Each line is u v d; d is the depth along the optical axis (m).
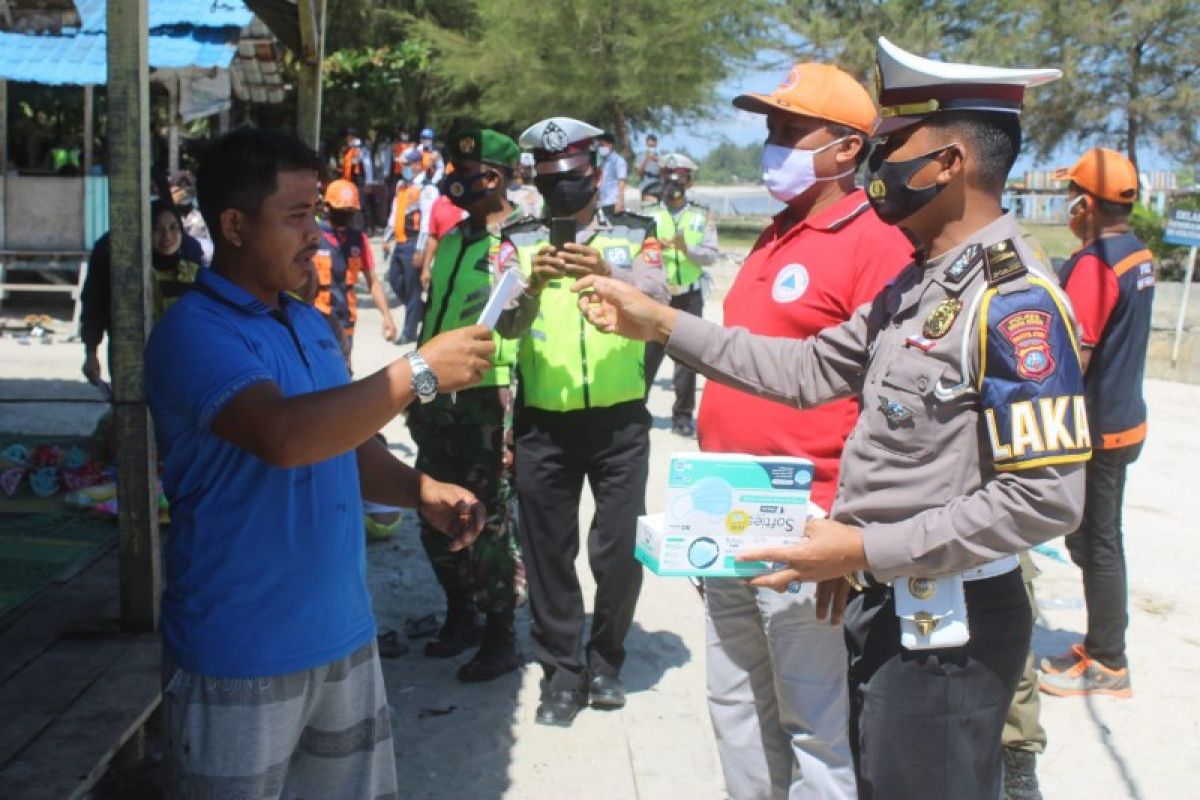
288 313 2.57
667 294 4.41
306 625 2.43
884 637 2.47
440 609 5.57
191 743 2.40
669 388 11.42
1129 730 4.54
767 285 3.14
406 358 2.34
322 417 2.24
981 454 2.33
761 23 29.16
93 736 3.24
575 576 4.48
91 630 4.01
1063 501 2.19
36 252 13.17
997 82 2.34
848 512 2.49
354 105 29.22
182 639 2.40
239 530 2.37
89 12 11.70
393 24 31.91
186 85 14.48
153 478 4.01
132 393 3.96
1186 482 8.55
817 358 2.78
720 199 42.91
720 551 2.59
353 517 2.59
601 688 4.57
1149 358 13.66
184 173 10.91
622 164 20.42
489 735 4.33
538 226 4.42
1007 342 2.22
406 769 4.07
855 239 3.01
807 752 3.07
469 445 4.67
